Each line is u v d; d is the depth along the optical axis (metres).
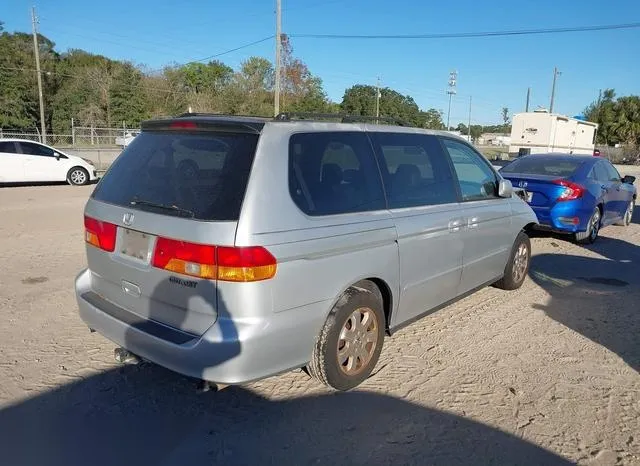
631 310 5.45
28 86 56.88
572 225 8.12
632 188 10.96
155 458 2.88
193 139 3.28
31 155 15.58
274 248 2.91
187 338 2.96
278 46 28.31
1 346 4.17
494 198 5.28
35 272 6.20
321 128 3.47
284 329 3.02
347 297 3.45
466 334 4.70
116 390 3.57
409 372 3.93
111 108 59.25
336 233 3.26
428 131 4.54
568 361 4.20
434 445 3.05
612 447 3.08
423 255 4.08
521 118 36.78
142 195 3.29
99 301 3.54
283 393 3.58
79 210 11.02
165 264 3.02
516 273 5.93
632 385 3.83
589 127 44.69
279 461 2.88
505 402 3.54
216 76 79.62
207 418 3.27
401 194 3.96
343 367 3.54
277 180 3.03
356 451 2.98
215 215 2.88
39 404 3.37
